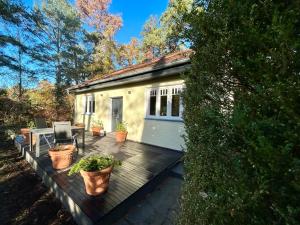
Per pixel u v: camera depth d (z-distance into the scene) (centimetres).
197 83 202
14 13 1412
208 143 176
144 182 419
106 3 2334
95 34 2292
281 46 120
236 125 128
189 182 207
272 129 115
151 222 328
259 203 116
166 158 596
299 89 109
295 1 129
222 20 162
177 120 693
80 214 326
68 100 1911
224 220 138
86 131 1240
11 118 1520
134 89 904
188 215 196
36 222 358
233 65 150
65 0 2023
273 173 108
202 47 189
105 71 2234
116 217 331
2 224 358
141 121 860
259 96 129
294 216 101
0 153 817
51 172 485
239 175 127
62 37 2073
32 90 1884
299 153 107
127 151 686
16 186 515
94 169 359
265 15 142
